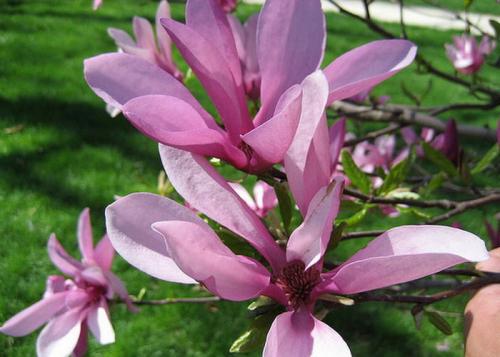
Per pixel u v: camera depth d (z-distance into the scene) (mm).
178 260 185
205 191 217
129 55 217
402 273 192
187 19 226
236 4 539
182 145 208
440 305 994
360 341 968
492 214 1233
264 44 227
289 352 199
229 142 216
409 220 1190
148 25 423
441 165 471
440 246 191
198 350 958
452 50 829
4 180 1342
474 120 1713
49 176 1360
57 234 1190
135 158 1448
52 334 490
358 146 671
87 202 1283
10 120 1594
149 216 213
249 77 365
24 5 2645
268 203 439
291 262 216
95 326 492
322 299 214
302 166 206
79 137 1523
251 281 208
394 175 425
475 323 284
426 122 652
